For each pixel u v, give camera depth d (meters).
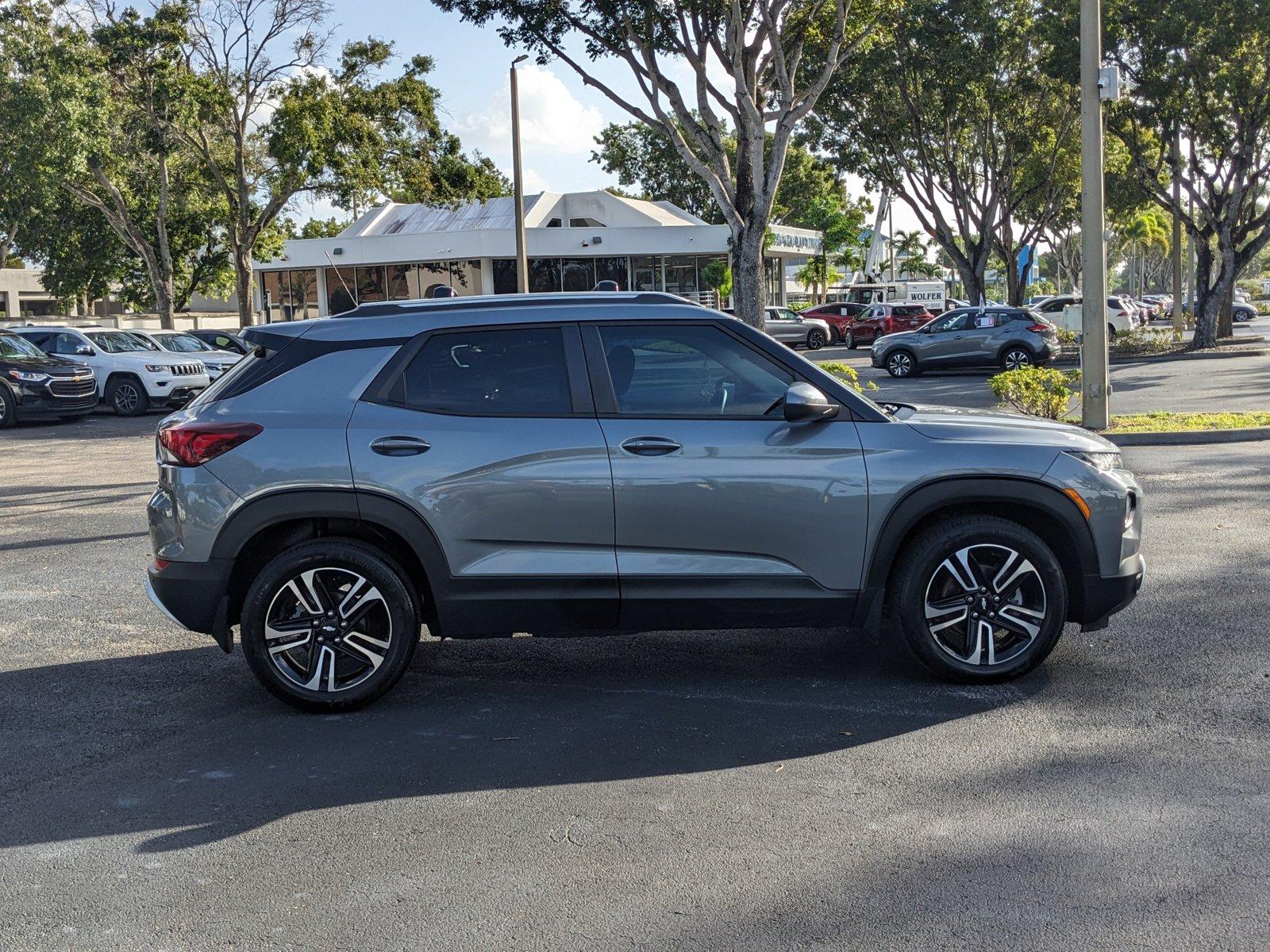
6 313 69.50
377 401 5.07
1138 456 12.99
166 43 32.69
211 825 4.00
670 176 67.44
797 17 19.80
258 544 5.16
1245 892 3.33
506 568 5.02
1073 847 3.66
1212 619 6.34
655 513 5.00
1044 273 128.38
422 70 33.97
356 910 3.37
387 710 5.19
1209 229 30.80
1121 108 28.97
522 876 3.56
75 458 16.08
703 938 3.16
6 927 3.31
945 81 35.22
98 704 5.38
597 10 19.61
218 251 52.50
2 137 33.31
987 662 5.24
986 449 5.11
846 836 3.79
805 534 5.05
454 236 49.19
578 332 5.14
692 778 4.32
